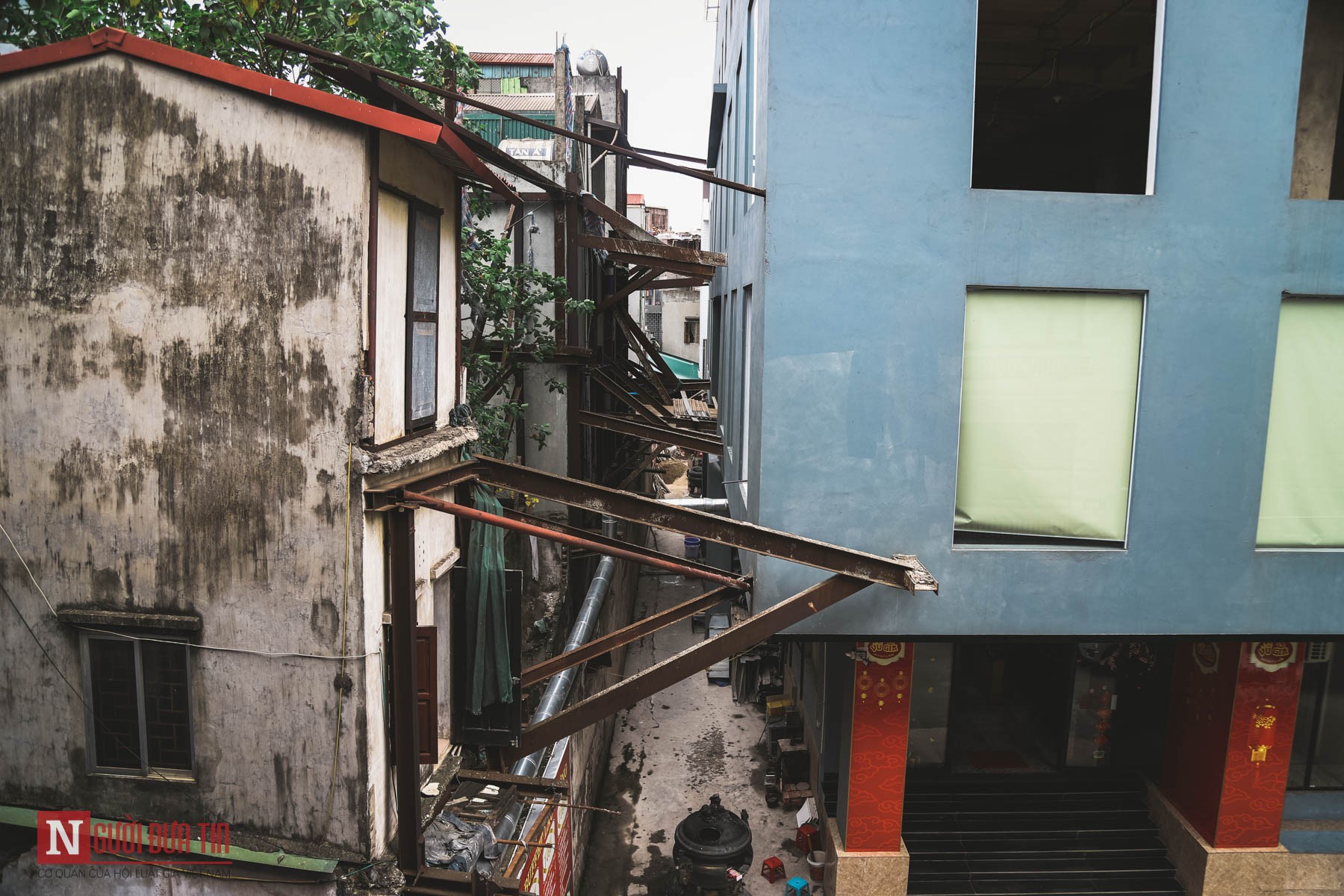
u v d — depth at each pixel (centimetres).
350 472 554
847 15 695
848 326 725
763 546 685
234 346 556
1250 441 744
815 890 1160
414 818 605
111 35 525
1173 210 717
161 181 548
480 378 1143
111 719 610
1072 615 763
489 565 682
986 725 1400
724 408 1452
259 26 821
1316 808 1162
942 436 737
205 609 581
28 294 570
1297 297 741
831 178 709
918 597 758
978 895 1106
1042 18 993
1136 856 1164
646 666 1903
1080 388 745
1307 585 763
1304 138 836
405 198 630
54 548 593
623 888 1159
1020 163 1478
